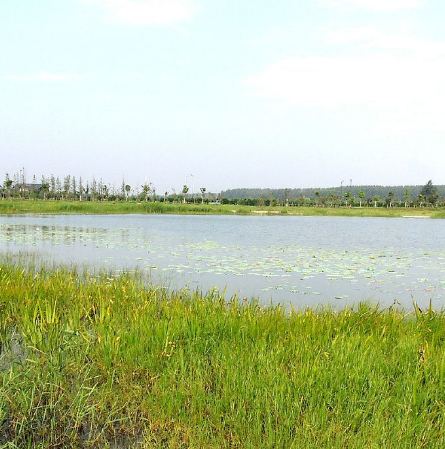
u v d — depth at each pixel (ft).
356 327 21.11
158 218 157.07
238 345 17.72
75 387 15.34
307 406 13.55
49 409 14.20
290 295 33.47
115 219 143.74
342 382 14.60
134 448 12.84
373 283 38.65
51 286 27.07
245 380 14.80
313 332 18.99
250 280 38.96
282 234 96.02
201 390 14.40
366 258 55.47
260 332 19.34
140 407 14.42
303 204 327.26
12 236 75.97
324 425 12.51
